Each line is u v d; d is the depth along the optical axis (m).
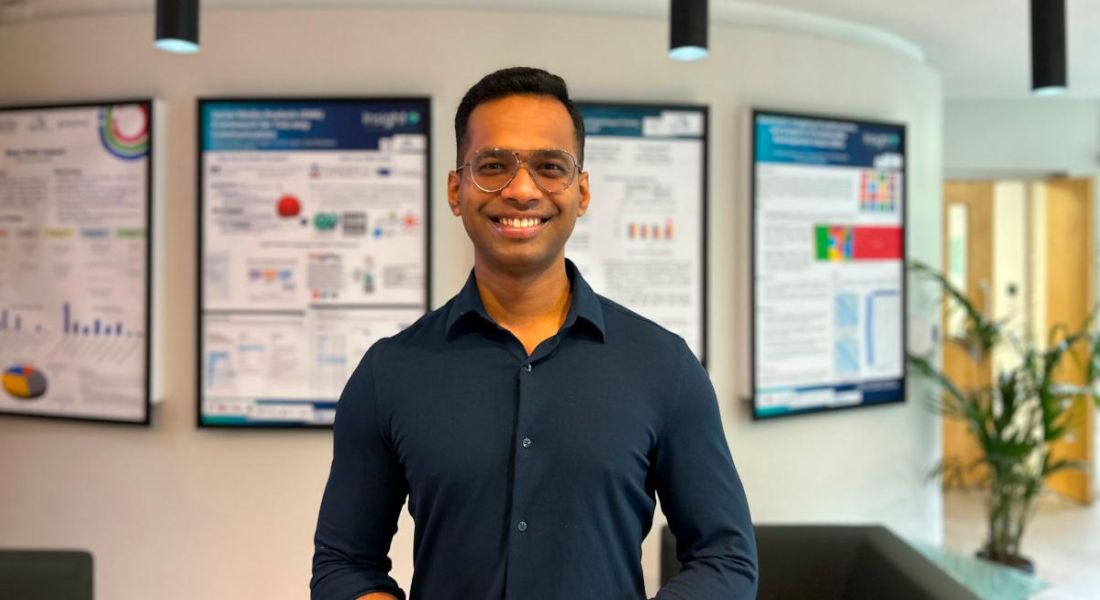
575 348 0.98
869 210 2.81
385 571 1.03
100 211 2.46
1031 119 4.17
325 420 2.45
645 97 2.55
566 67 2.51
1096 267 4.21
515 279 0.99
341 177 2.42
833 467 2.83
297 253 2.43
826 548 1.80
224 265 2.43
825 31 2.83
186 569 2.51
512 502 0.92
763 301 2.62
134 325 2.45
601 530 0.93
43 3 2.56
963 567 2.35
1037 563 3.52
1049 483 4.60
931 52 3.24
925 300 3.12
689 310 2.54
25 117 2.51
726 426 2.64
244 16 2.46
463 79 2.47
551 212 0.95
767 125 2.61
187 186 2.47
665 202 2.52
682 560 0.99
